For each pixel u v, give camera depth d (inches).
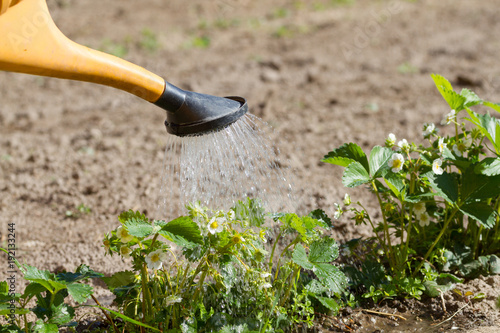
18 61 62.5
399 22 184.2
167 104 65.5
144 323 65.6
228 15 200.4
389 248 70.1
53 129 115.2
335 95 126.5
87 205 84.4
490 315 68.4
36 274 64.8
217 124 65.8
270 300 66.5
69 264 76.2
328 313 69.0
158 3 215.5
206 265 65.8
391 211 70.3
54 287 64.3
